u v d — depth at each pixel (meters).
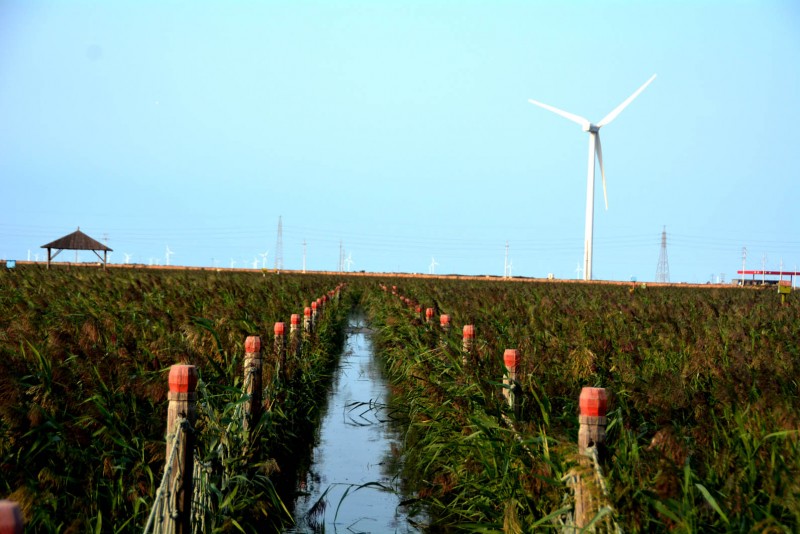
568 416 7.93
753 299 30.19
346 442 12.57
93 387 8.52
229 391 9.60
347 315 39.22
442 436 10.28
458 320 17.23
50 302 17.30
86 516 6.46
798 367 9.43
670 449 5.53
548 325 15.56
